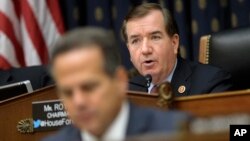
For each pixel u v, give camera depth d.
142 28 4.52
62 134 2.46
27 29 6.78
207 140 2.11
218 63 5.45
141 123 2.30
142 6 4.62
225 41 5.48
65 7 7.39
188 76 4.68
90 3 7.33
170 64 4.64
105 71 2.07
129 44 4.66
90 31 2.11
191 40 7.33
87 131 2.21
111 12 7.39
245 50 5.41
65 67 2.03
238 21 7.14
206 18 7.19
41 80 5.50
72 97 2.07
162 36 4.53
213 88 4.56
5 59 6.61
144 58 4.52
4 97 4.23
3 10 6.70
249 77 5.41
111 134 2.23
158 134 2.11
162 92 3.47
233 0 7.13
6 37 6.65
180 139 2.04
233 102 3.36
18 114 3.91
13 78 5.57
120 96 2.19
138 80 4.82
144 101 3.58
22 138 3.92
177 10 7.22
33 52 6.75
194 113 3.41
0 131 3.91
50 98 3.91
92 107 2.07
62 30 6.97
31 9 6.79
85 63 2.04
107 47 2.09
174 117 2.31
